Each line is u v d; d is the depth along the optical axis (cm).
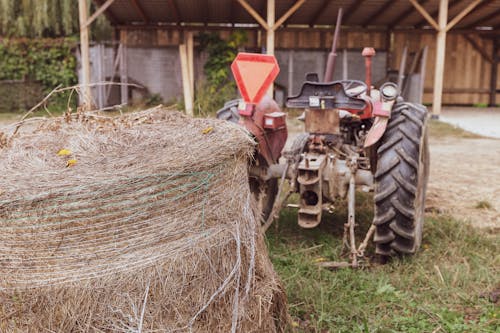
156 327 202
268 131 397
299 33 1508
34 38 1530
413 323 281
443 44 1216
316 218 359
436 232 417
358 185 380
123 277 199
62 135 257
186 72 1336
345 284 326
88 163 220
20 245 196
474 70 1639
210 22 1486
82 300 197
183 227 209
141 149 232
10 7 1600
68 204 194
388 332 270
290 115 1307
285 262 357
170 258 206
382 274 336
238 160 233
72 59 1410
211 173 216
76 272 197
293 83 1505
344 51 1508
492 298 304
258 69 321
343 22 1511
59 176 206
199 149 224
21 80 1407
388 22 1505
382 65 1538
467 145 888
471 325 278
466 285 319
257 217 254
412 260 357
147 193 202
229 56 1409
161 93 1420
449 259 365
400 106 389
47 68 1410
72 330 197
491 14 1448
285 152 399
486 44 1625
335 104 360
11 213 193
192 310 209
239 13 1382
